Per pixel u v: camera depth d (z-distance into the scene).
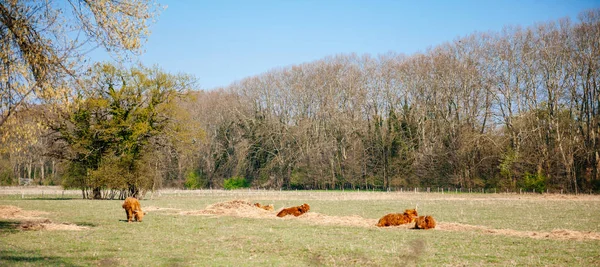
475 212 30.83
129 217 23.27
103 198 51.59
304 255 13.74
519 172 66.56
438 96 80.12
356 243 15.99
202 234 18.36
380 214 29.80
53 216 25.86
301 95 89.50
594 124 62.53
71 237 16.86
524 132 67.88
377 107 86.69
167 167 84.44
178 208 33.88
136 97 50.78
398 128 82.81
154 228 20.39
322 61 87.94
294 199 50.12
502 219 25.73
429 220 20.33
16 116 17.09
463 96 73.38
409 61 80.56
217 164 95.25
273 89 92.25
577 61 63.06
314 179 87.62
